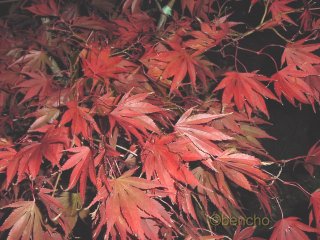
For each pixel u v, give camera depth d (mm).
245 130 745
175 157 523
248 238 699
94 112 566
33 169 498
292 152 2092
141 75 680
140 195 514
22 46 881
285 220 652
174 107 688
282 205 1730
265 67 1966
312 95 617
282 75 633
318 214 612
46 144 526
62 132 555
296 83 624
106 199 531
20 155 525
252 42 1977
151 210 505
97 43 739
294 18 1280
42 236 593
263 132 743
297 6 1269
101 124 573
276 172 1898
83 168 502
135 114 541
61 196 693
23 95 875
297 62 644
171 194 545
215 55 1425
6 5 1229
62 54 826
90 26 816
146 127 533
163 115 614
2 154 557
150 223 583
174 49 677
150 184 520
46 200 591
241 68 1983
